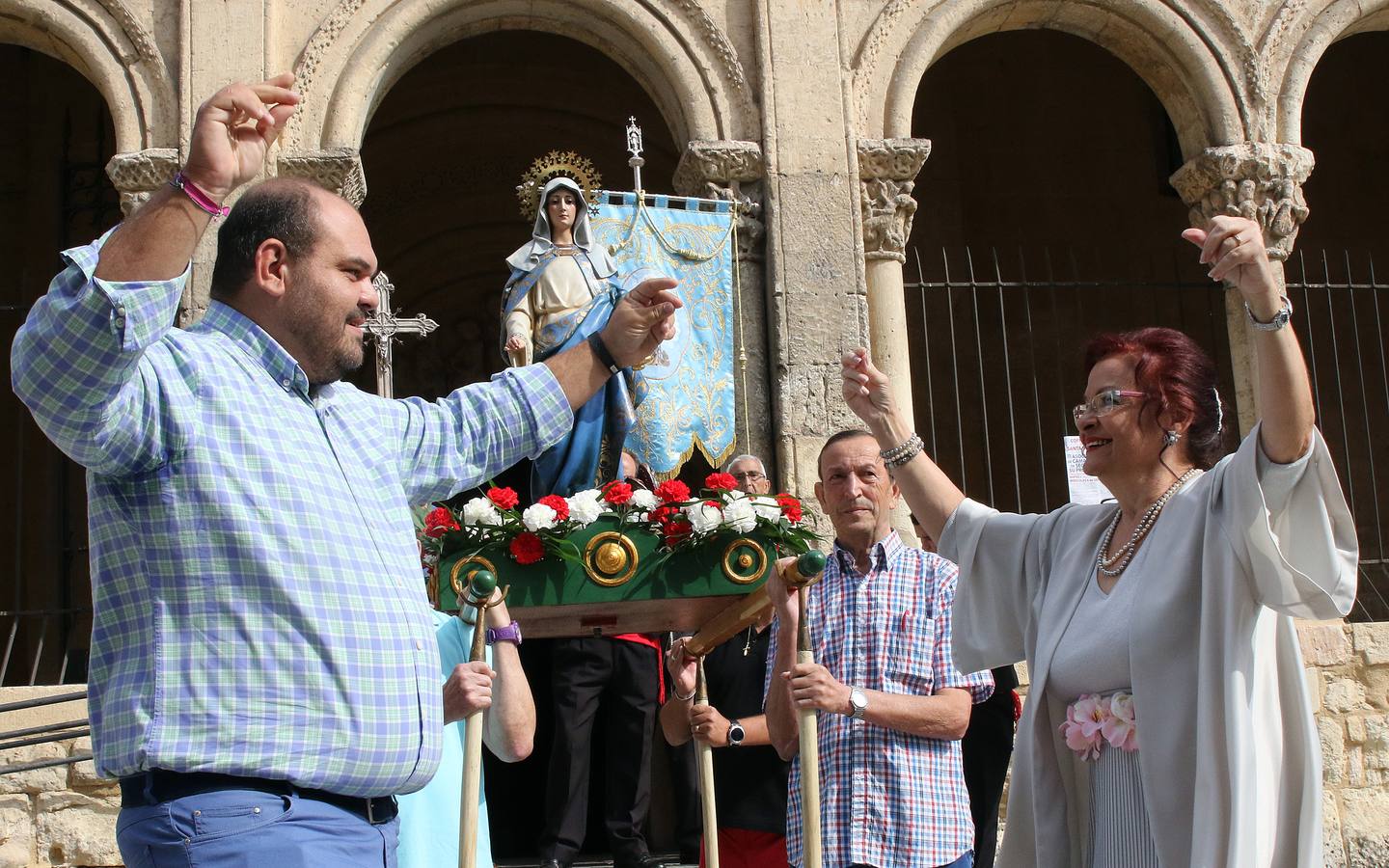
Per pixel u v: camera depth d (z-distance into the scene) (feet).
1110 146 55.42
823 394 33.58
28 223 50.14
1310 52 37.32
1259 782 11.35
